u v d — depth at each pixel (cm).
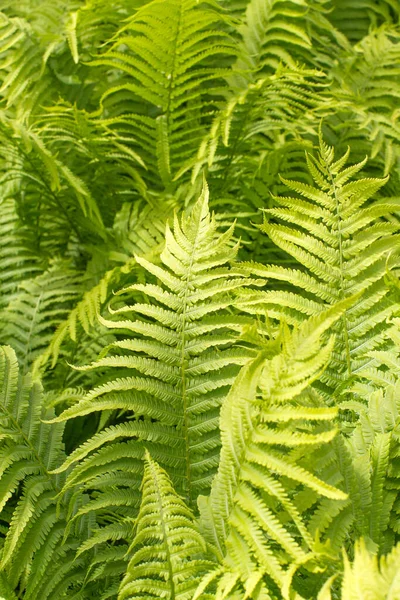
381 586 151
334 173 198
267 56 284
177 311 192
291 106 274
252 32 279
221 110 266
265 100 255
